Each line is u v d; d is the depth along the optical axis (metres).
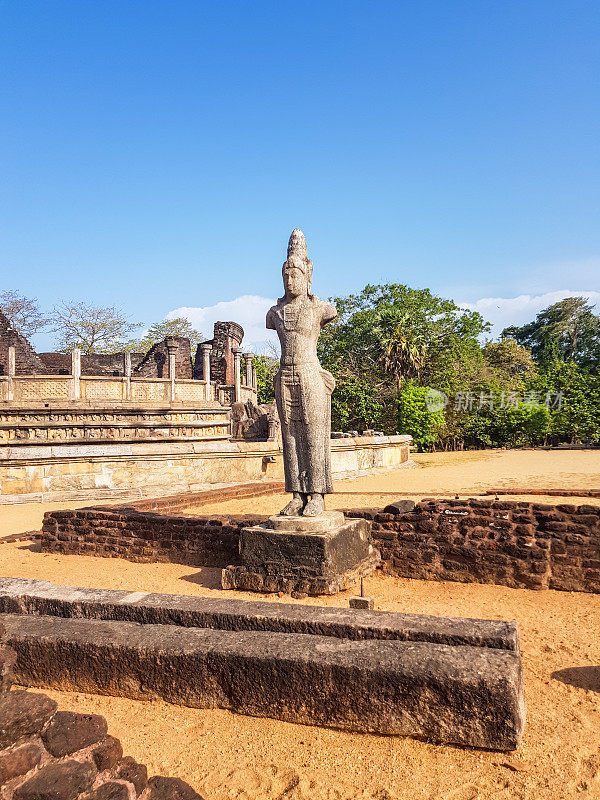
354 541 6.93
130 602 4.59
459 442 38.66
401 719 3.38
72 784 2.59
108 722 3.70
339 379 38.69
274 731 3.54
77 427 19.05
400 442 22.17
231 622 4.23
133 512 9.07
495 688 3.22
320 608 4.34
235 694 3.72
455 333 41.84
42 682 4.20
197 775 3.20
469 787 3.00
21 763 2.64
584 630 5.21
